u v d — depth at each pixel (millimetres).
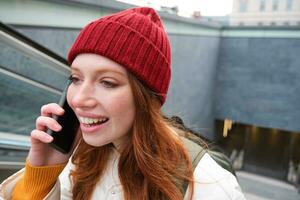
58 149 980
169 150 894
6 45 2963
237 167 10594
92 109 824
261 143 11258
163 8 7004
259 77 9328
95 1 4887
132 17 892
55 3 4355
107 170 1006
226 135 11078
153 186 883
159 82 912
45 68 4094
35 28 4215
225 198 838
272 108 9203
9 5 3805
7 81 3557
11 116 3604
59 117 978
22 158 2783
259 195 7996
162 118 929
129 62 830
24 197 978
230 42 9734
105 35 839
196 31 8438
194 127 1187
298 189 8547
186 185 862
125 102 834
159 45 910
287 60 8805
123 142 956
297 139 10727
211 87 9953
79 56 854
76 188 1056
